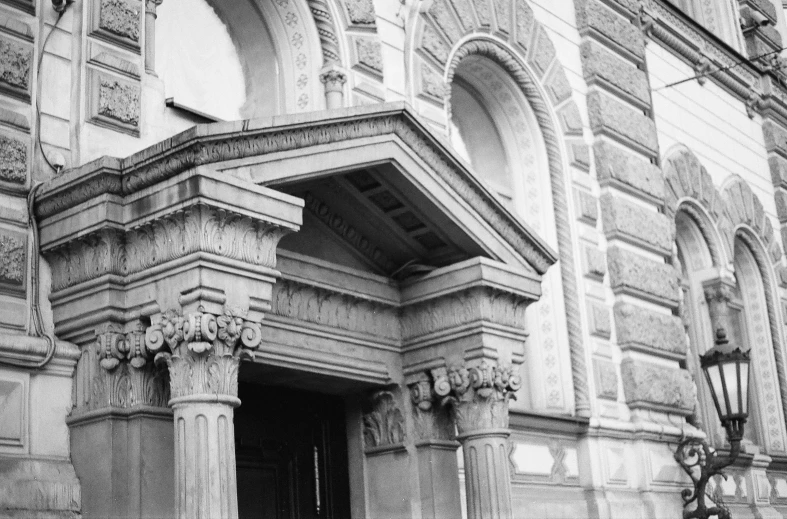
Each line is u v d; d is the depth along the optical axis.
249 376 8.34
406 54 10.73
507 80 12.38
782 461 15.84
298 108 9.74
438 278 8.70
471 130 12.55
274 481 8.64
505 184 12.52
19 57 7.36
